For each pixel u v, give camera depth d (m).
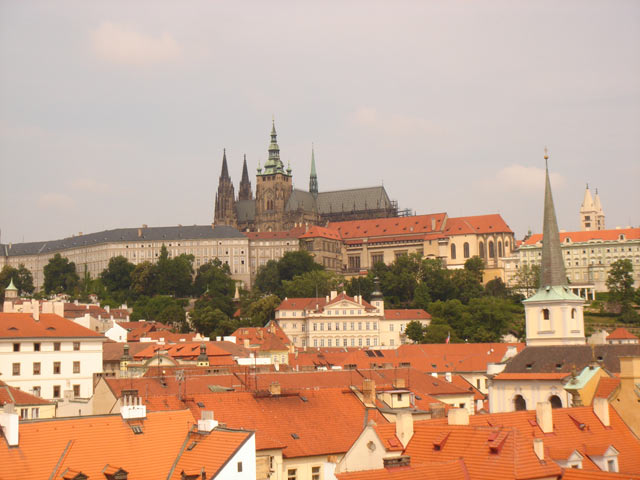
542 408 112.38
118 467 103.56
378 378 179.62
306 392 142.25
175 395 139.12
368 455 107.62
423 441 103.00
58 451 103.56
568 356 182.12
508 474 90.56
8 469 99.06
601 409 117.00
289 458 125.25
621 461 111.12
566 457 103.00
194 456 106.62
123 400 122.62
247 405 135.50
